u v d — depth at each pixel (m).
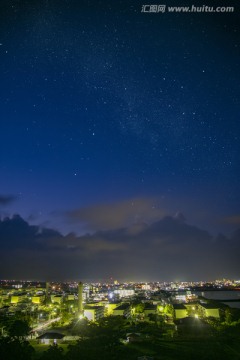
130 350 55.78
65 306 124.75
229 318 83.75
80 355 49.44
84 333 70.44
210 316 95.94
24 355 41.94
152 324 85.12
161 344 61.31
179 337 67.06
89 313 103.19
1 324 72.56
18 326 67.12
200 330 72.69
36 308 121.88
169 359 51.50
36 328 83.94
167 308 112.44
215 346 59.59
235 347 59.31
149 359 49.31
